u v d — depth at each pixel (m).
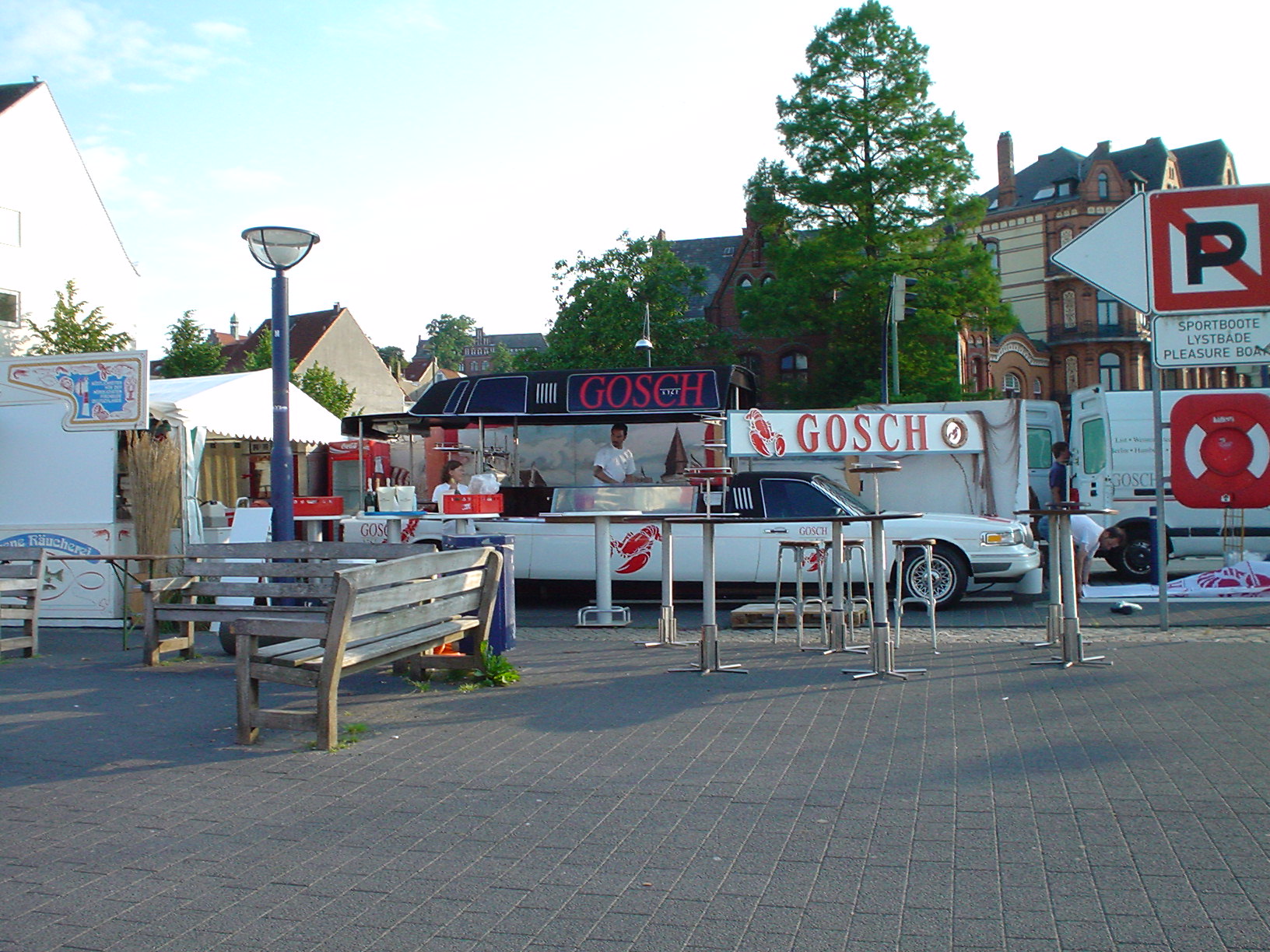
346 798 5.17
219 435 14.25
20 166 31.42
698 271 42.72
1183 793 4.90
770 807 4.88
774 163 35.19
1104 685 7.45
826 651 9.30
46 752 6.16
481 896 3.92
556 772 5.52
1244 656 8.49
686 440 19.09
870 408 15.48
